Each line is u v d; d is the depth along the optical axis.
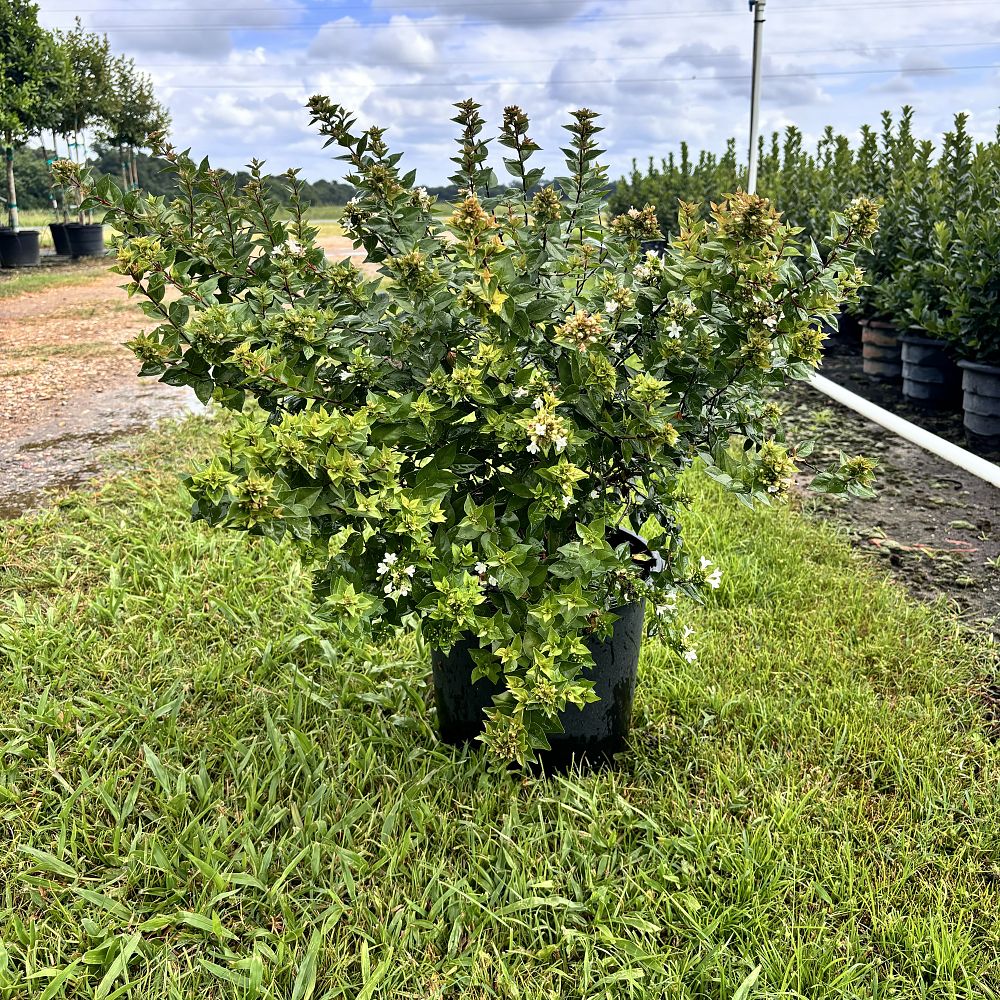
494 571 2.01
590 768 2.52
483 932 2.00
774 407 2.41
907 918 1.99
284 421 1.90
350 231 2.39
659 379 2.20
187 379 2.16
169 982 1.84
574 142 2.30
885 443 5.60
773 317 2.08
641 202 15.70
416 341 2.18
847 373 7.88
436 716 2.70
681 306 2.17
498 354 2.01
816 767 2.51
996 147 7.37
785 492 2.15
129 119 19.70
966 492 4.74
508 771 2.40
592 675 2.38
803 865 2.16
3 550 3.78
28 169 36.56
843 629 3.24
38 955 1.93
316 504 1.89
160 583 3.41
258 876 2.10
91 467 4.96
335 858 2.16
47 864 2.11
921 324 6.28
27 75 15.24
